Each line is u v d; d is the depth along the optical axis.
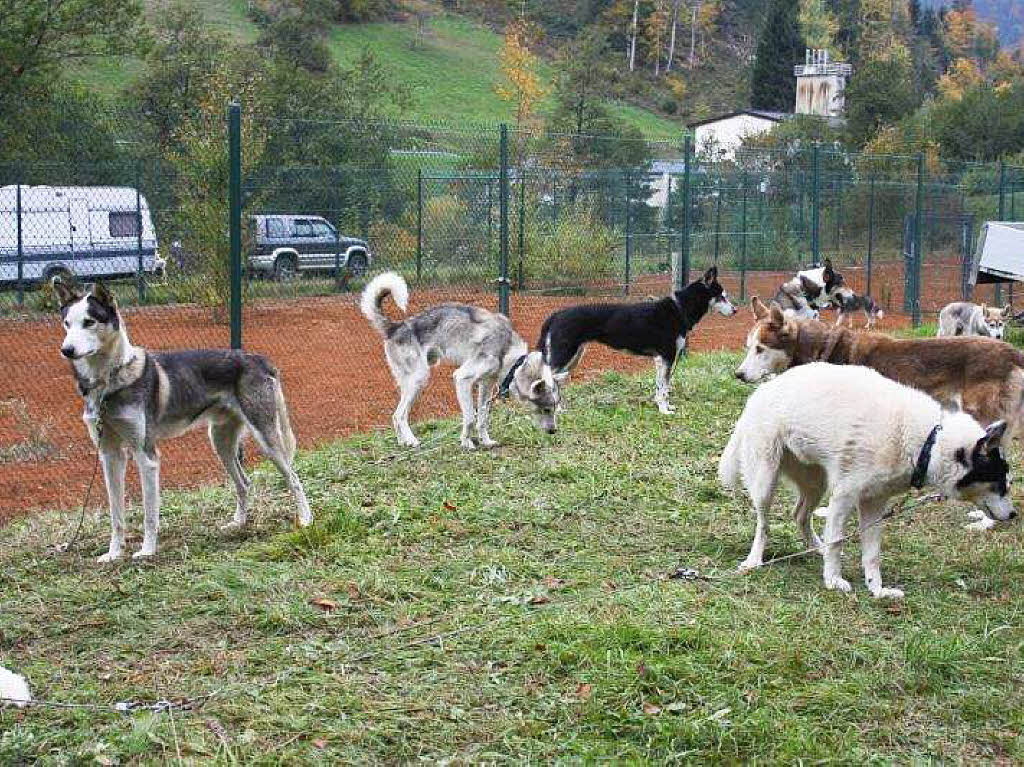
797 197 22.70
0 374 12.07
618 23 76.06
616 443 8.91
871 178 20.91
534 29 71.56
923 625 5.11
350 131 14.45
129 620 5.22
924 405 5.44
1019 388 7.09
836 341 7.98
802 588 5.65
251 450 9.20
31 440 9.18
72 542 6.62
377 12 68.56
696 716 4.15
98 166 14.87
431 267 15.52
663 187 21.97
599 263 19.02
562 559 6.10
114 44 23.08
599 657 4.59
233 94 18.59
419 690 4.40
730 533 6.61
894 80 44.34
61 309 6.25
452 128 15.56
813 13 74.12
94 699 4.39
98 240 16.06
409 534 6.49
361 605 5.37
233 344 8.65
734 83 72.69
